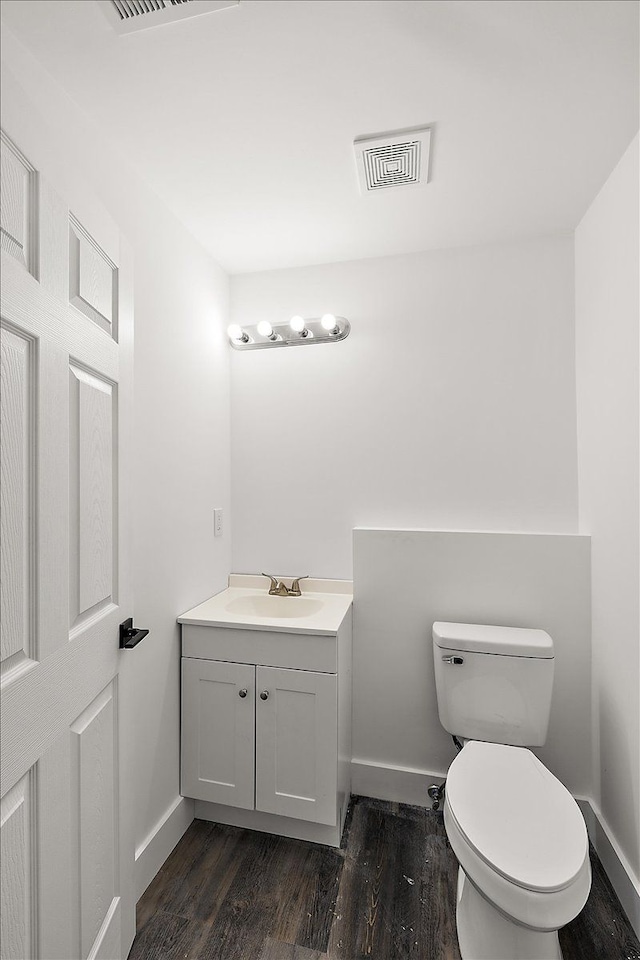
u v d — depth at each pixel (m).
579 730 1.85
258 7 1.02
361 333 2.18
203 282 2.06
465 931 1.31
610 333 1.62
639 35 1.09
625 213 1.50
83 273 1.08
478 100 1.29
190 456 1.92
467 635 1.80
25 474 0.88
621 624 1.56
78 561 1.06
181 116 1.33
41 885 0.90
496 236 2.01
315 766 1.67
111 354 1.21
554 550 1.88
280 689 1.70
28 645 0.89
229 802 1.74
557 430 1.98
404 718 2.01
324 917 1.42
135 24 1.05
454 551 1.97
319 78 1.21
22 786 0.87
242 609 2.10
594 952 1.32
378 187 1.67
